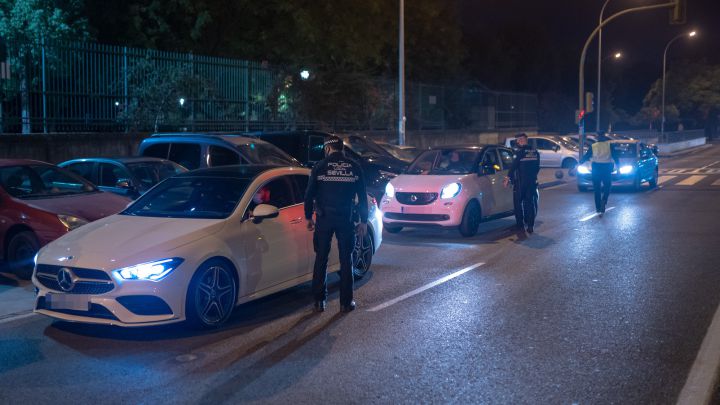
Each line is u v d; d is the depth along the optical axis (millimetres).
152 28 27719
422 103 35938
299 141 15859
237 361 5688
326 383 5164
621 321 6785
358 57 33031
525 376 5281
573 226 13703
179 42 28250
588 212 16078
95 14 25844
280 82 24359
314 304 7473
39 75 16641
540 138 33250
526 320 6863
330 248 7535
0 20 20328
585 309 7258
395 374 5352
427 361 5648
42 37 16703
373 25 34469
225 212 7133
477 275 9062
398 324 6758
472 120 42688
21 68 16219
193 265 6383
